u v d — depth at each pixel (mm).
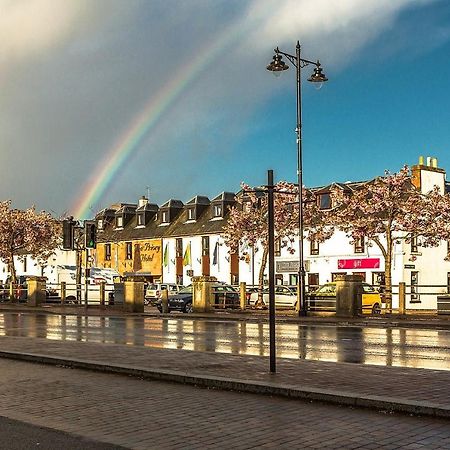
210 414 8406
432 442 6879
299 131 31016
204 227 63250
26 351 14305
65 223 34938
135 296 35500
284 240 52594
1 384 10758
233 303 35688
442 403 8250
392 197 41656
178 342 18000
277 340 18438
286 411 8531
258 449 6723
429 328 23672
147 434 7398
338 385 9688
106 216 75625
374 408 8516
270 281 11164
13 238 62656
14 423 7957
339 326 24797
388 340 18344
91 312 34938
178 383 10781
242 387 9953
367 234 41875
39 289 41625
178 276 64750
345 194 49438
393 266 49312
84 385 10664
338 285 29328
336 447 6734
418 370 11227
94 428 7695
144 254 68625
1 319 29734
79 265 46906
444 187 55031
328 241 53406
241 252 58750
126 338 19359
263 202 49625
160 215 68812
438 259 51906
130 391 10109
